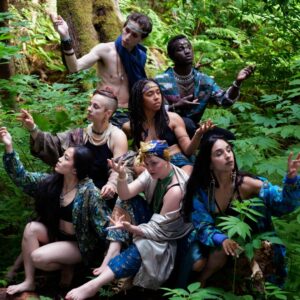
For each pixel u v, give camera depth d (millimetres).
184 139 3221
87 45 5117
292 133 3428
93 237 3033
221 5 5555
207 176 2725
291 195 2562
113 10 5309
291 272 2916
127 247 2961
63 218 3021
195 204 2760
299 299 2670
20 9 6195
